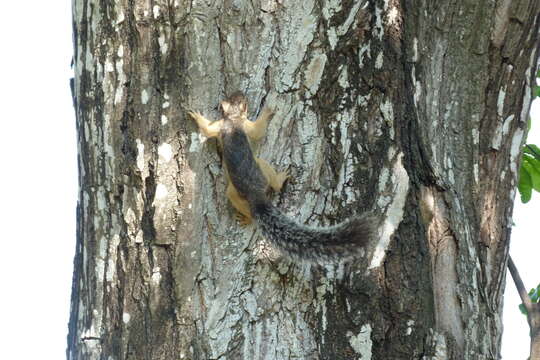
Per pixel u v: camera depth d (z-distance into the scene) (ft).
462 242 23.54
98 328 23.52
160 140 23.45
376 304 21.98
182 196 23.11
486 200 24.88
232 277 22.59
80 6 25.49
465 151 24.68
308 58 23.41
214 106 23.61
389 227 22.33
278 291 22.43
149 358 22.50
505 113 25.36
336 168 22.90
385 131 22.89
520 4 25.08
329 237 22.11
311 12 23.52
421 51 23.82
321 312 22.22
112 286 23.45
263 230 22.59
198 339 22.31
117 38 24.27
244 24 23.72
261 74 23.62
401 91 23.15
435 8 24.57
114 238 23.63
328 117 23.16
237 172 22.71
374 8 23.30
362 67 23.16
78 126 25.50
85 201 24.64
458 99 24.79
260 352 22.12
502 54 25.17
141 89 23.82
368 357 21.79
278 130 23.32
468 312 23.27
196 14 23.68
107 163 23.94
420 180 23.08
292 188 23.02
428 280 22.38
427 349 22.03
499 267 24.91
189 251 22.79
